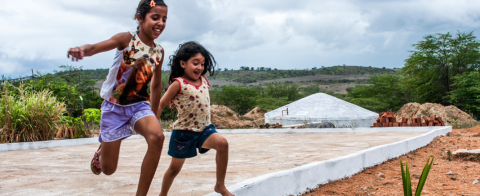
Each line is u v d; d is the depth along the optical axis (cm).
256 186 370
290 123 2147
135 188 427
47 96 1157
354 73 18300
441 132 1222
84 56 242
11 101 1037
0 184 457
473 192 445
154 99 333
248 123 2512
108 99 291
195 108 327
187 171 541
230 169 561
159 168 589
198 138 332
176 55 335
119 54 286
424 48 3581
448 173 566
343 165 546
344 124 2053
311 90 6388
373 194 439
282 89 5241
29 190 420
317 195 440
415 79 3688
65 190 418
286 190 421
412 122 1539
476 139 1023
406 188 281
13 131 985
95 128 1669
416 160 724
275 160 666
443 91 3631
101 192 406
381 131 1440
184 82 328
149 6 288
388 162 688
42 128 1052
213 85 13725
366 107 4006
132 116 293
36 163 674
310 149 848
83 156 798
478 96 3003
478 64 3456
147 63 298
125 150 909
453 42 3450
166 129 1889
